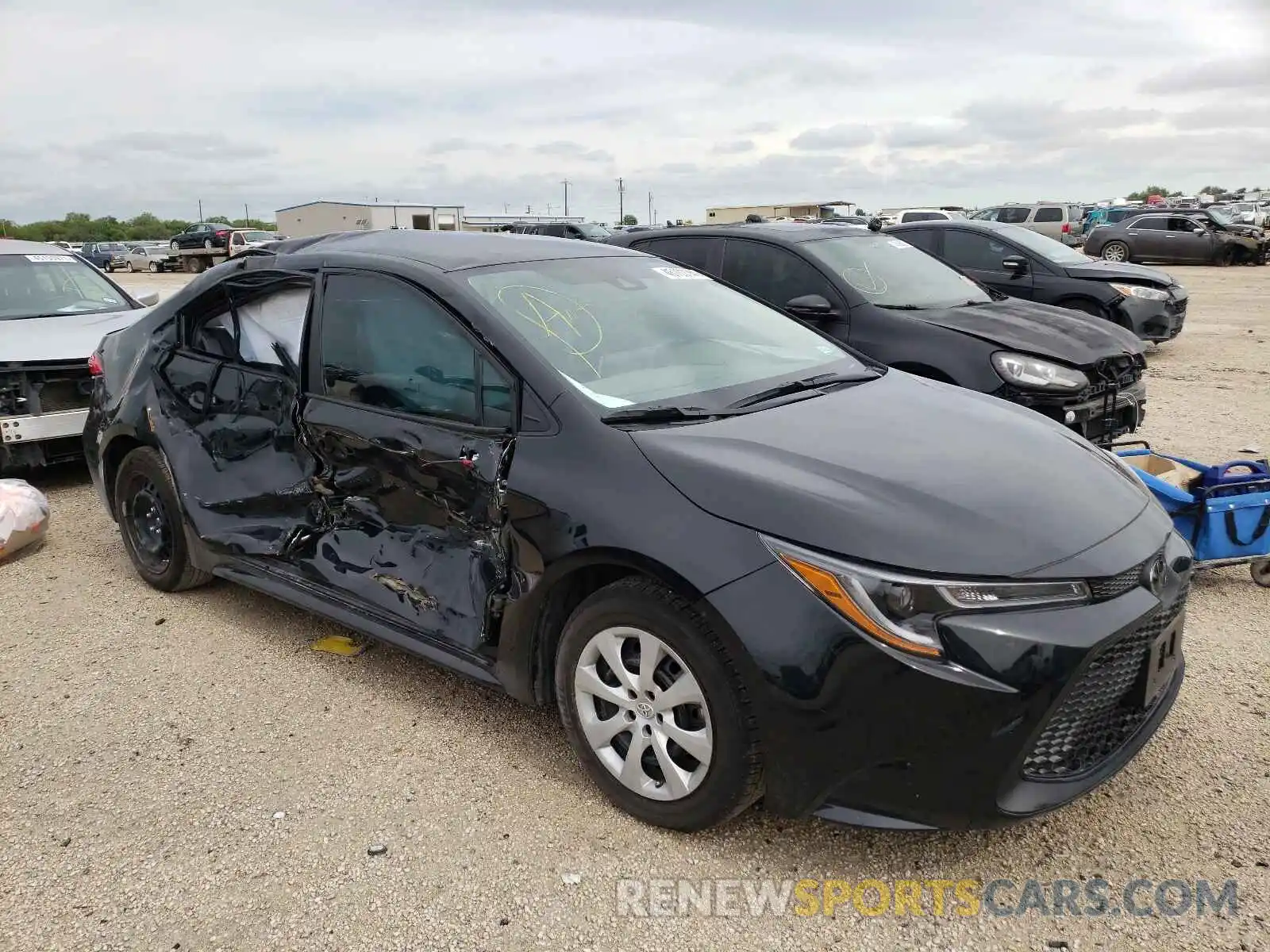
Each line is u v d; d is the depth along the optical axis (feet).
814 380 11.75
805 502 8.41
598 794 9.93
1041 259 34.14
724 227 23.98
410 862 8.99
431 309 11.01
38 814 9.85
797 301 20.65
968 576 7.88
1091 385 19.06
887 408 10.92
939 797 7.92
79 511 20.26
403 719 11.53
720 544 8.39
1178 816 9.37
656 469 9.07
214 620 14.53
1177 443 23.84
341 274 12.12
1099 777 8.47
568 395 9.86
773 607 8.08
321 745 10.99
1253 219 135.95
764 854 9.00
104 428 15.79
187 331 14.51
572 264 12.63
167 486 14.58
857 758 8.00
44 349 20.59
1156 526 9.32
